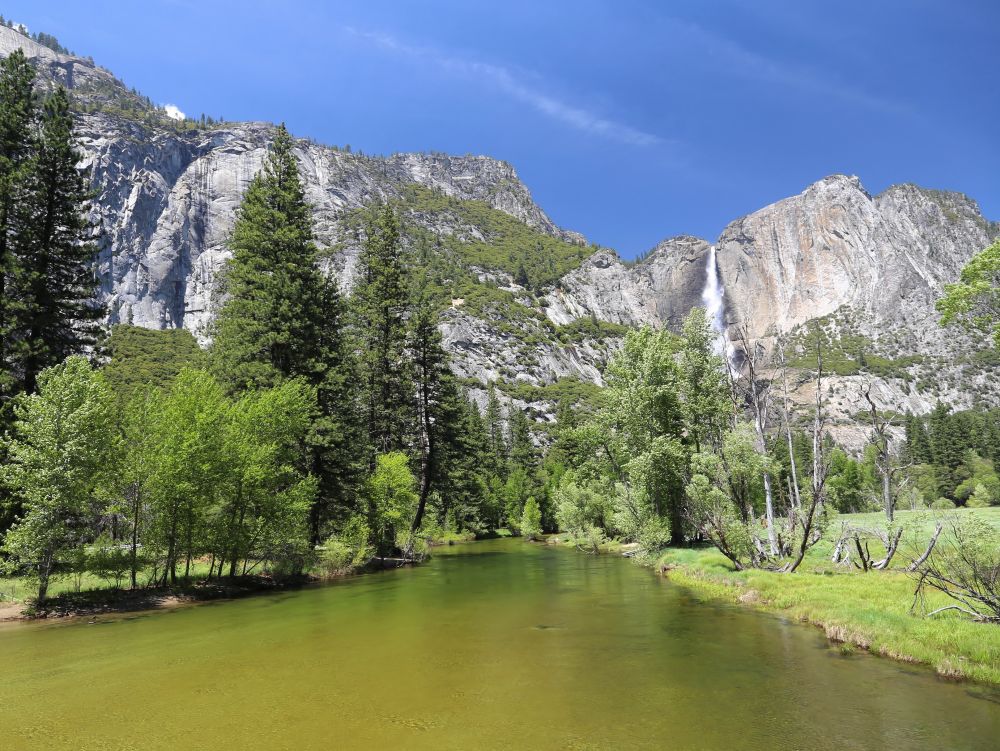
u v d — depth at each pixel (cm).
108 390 1983
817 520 2369
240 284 3403
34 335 2700
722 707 911
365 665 1157
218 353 3375
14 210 2714
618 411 3903
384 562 3494
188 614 1769
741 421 2747
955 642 1209
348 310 4094
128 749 739
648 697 959
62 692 981
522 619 1664
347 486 3381
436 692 981
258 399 2683
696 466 2578
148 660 1197
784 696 969
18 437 2312
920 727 830
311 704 918
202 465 2120
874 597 1720
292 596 2170
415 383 4725
